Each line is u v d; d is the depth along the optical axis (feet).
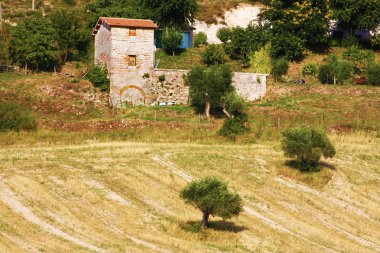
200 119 256.73
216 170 203.00
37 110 255.70
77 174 188.14
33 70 293.43
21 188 171.42
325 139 206.80
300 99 277.85
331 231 164.55
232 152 221.87
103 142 229.66
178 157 212.64
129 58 269.85
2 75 280.92
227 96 248.52
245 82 277.44
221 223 160.35
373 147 235.40
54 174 186.29
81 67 300.61
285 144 206.80
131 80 269.64
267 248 145.07
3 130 230.27
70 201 165.48
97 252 131.23
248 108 265.13
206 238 148.87
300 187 195.42
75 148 217.36
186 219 160.15
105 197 170.71
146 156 212.02
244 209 172.55
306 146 202.69
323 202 184.85
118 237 143.33
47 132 232.32
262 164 211.41
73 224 149.38
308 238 156.76
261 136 241.35
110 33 269.23
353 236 163.12
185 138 237.66
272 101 276.62
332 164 214.69
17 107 244.42
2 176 180.86
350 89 286.66
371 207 184.34
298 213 174.60
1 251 125.59
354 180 203.00
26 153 208.13
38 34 291.79
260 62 303.68
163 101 273.13
